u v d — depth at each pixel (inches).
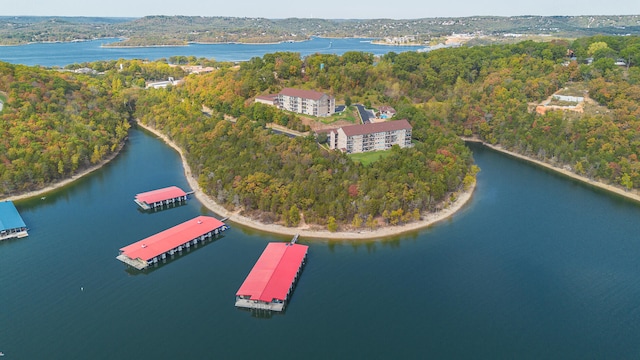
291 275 7175.2
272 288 6845.5
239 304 6658.5
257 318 6461.6
